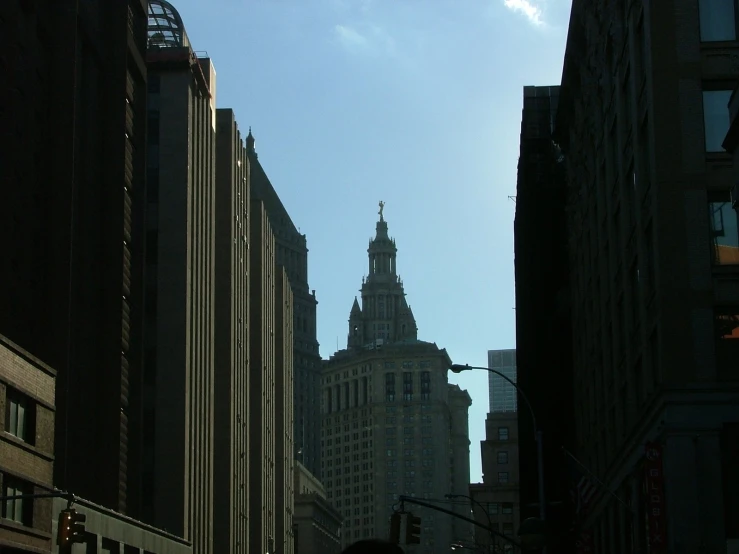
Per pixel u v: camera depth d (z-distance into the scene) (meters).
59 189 70.75
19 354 56.62
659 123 45.66
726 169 45.19
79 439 75.00
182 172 105.00
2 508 54.28
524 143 98.75
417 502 51.09
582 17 69.06
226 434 121.25
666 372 44.38
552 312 95.06
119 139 82.38
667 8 46.09
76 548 64.75
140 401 86.00
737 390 43.78
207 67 119.31
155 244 103.75
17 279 66.12
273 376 167.88
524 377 94.94
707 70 45.72
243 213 138.38
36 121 70.25
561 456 91.50
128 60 86.31
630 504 55.12
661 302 44.75
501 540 153.00
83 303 76.69
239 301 132.88
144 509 98.25
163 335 101.94
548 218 96.62
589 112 71.00
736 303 44.50
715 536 43.06
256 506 145.75
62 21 72.75
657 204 45.31
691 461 43.47
